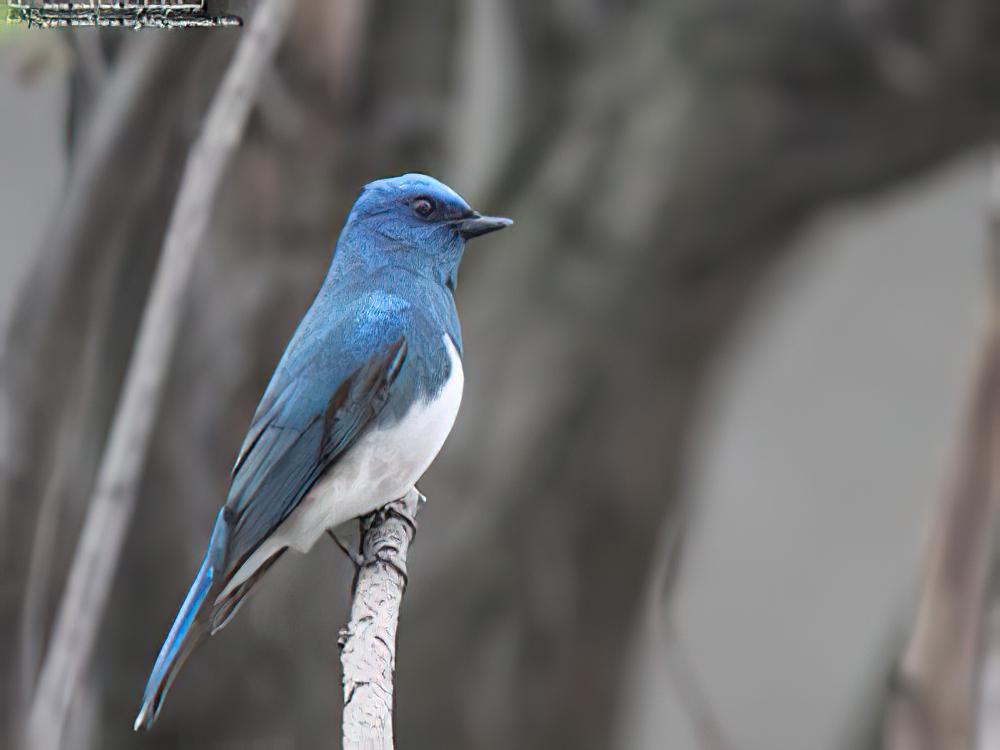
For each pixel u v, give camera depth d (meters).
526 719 4.66
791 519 7.17
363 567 4.29
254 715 4.56
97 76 4.41
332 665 4.56
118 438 4.34
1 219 4.55
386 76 4.55
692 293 4.65
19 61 4.41
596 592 4.67
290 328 4.53
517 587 4.65
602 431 4.65
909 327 6.90
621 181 4.63
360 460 4.29
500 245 4.65
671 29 4.62
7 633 4.40
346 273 4.31
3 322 4.45
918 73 4.60
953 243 6.77
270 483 4.29
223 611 4.29
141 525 4.52
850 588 7.23
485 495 4.64
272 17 4.34
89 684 4.52
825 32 4.59
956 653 4.62
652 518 4.67
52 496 4.40
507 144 4.64
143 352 4.34
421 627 4.64
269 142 4.53
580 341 4.64
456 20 4.56
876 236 6.74
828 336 6.94
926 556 4.63
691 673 5.69
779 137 4.62
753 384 6.91
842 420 7.06
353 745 4.21
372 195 4.32
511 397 4.64
